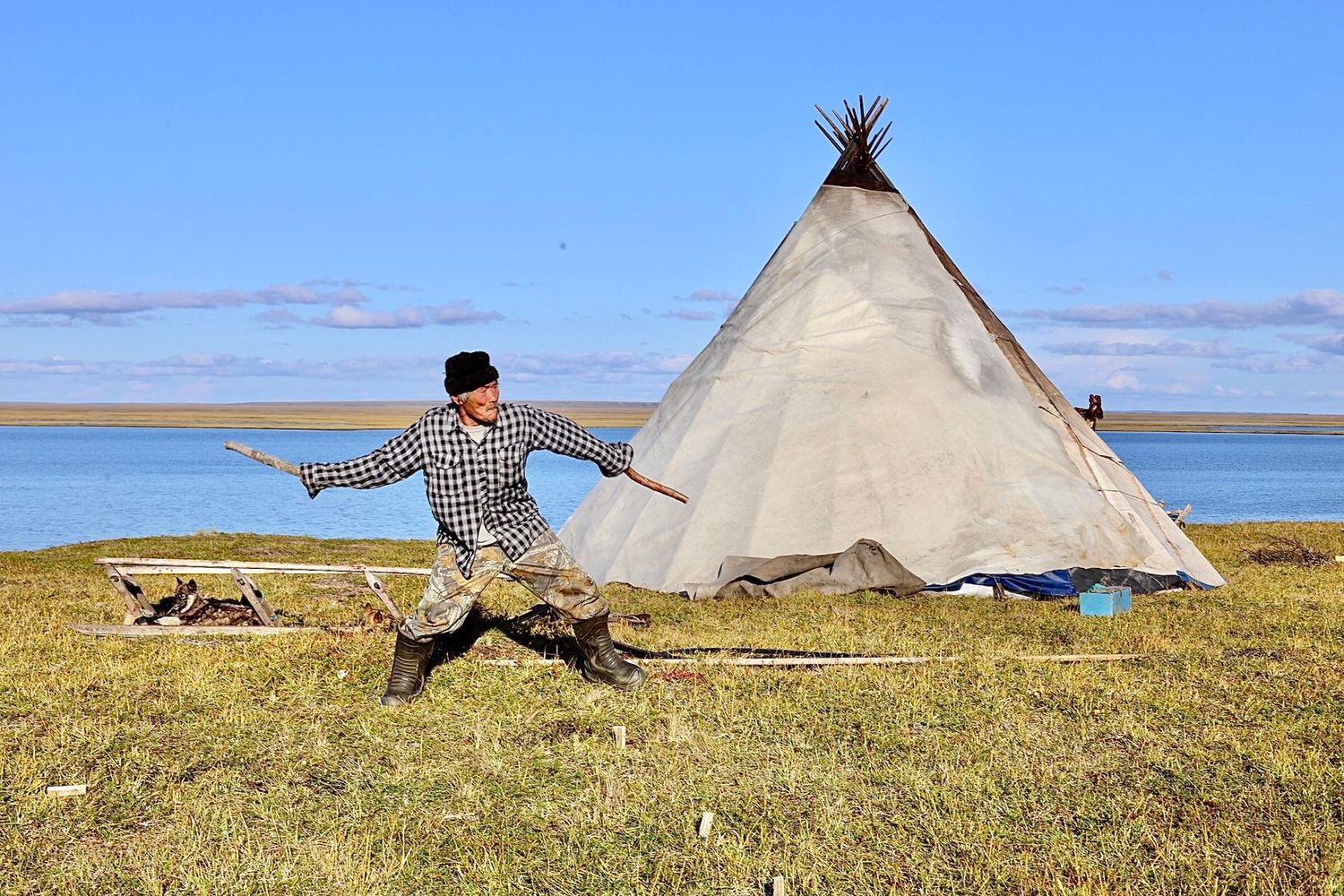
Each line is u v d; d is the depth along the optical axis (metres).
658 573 13.70
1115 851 5.11
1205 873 4.87
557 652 8.59
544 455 102.50
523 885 4.66
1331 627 10.74
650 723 6.85
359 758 6.12
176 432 168.75
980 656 9.02
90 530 31.88
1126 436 186.12
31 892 4.50
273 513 39.41
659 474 15.00
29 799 5.38
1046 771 6.11
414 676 7.14
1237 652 9.47
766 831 5.25
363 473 6.88
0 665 8.00
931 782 5.94
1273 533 21.70
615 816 5.35
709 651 8.95
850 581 12.97
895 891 4.65
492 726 6.67
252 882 4.61
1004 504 13.90
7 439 136.12
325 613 11.11
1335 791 5.87
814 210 16.88
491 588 13.02
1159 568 13.68
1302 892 4.70
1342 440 175.00
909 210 17.05
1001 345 16.09
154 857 4.80
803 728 6.85
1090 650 9.49
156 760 6.00
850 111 17.20
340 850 4.90
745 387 15.24
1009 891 4.71
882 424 14.35
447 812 5.40
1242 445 143.00
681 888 4.67
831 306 15.64
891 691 7.68
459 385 6.84
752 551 13.52
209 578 13.95
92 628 9.22
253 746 6.26
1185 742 6.70
